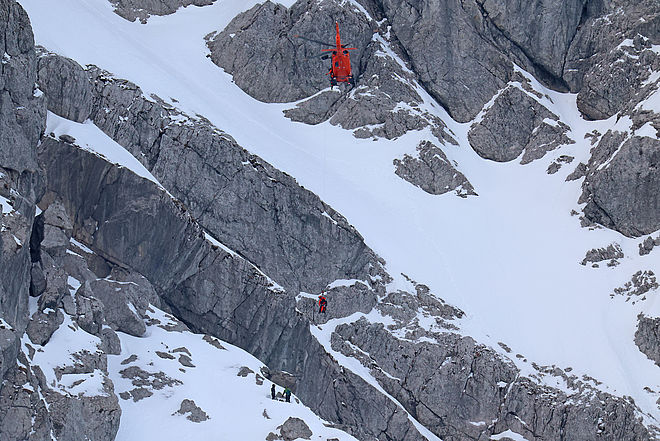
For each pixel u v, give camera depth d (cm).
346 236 13062
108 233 11850
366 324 12638
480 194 14688
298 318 12362
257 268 12562
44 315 9612
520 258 13762
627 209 13912
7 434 8406
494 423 12181
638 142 13962
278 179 13125
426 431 12200
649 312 12756
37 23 13788
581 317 12975
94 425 9238
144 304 11538
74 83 12319
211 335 12200
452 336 12556
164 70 14538
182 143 12950
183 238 12150
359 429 12031
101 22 15050
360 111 15238
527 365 12456
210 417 10175
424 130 15075
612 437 11881
